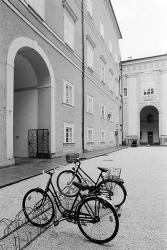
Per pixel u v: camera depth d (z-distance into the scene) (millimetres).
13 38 10516
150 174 9375
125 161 14102
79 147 18547
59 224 4188
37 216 4148
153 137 43406
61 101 15352
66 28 16516
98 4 25359
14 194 5977
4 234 3711
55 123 14391
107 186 5230
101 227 3562
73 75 17625
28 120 14680
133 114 41344
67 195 4805
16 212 4672
